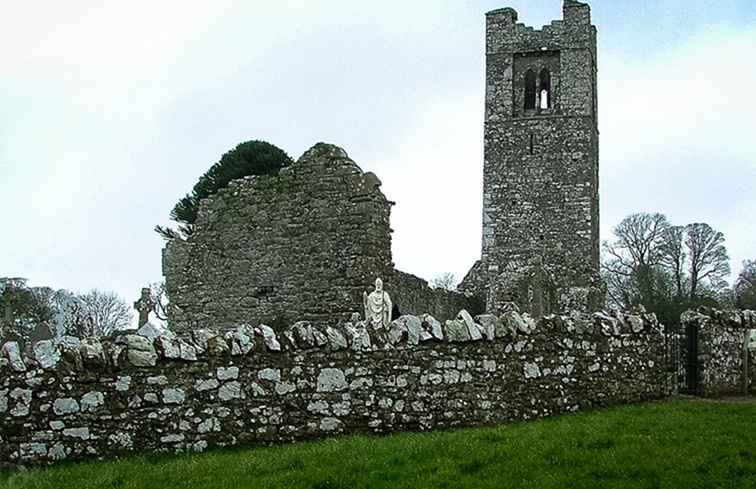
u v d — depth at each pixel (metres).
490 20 56.25
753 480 10.29
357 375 12.91
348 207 21.58
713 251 59.41
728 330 20.38
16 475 10.46
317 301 21.77
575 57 54.88
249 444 12.15
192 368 11.98
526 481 10.26
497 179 54.81
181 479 10.30
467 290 40.22
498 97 55.53
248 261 23.16
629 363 17.14
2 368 11.11
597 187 57.56
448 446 11.65
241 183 23.62
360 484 10.16
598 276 38.16
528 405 14.66
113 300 50.09
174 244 26.06
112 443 11.47
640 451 11.43
